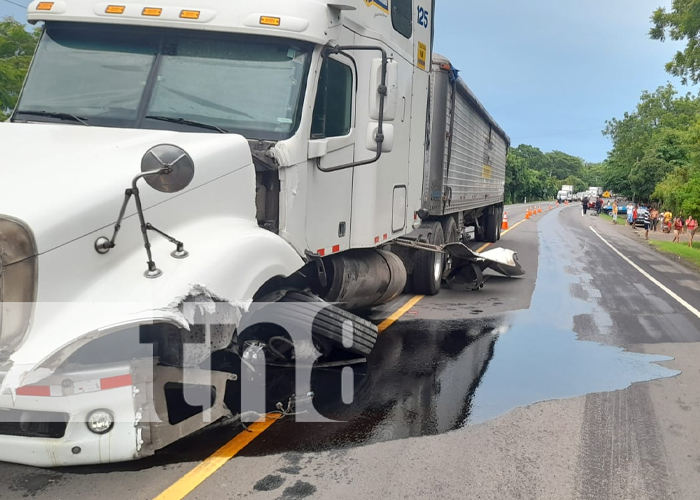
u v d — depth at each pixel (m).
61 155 3.86
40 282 3.20
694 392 5.98
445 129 11.32
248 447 4.37
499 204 22.66
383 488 3.87
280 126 4.78
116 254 3.52
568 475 4.17
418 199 8.35
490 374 6.37
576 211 62.12
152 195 3.72
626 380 6.31
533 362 6.86
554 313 9.58
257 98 4.83
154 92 4.86
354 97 5.74
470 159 15.10
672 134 57.28
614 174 74.25
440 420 5.07
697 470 4.32
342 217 5.77
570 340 7.92
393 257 7.46
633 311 10.03
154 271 3.47
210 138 4.35
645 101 71.50
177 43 4.98
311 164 5.09
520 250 19.42
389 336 7.84
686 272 15.94
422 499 3.76
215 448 4.32
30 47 13.61
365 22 5.95
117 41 5.05
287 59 4.89
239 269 3.78
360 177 6.04
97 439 3.32
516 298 10.77
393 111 5.21
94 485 3.74
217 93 4.85
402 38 7.20
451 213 13.13
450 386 5.95
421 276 10.45
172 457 4.16
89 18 5.00
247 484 3.84
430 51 8.60
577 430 4.97
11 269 3.15
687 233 33.00
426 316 9.07
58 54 5.08
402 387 5.86
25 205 3.29
